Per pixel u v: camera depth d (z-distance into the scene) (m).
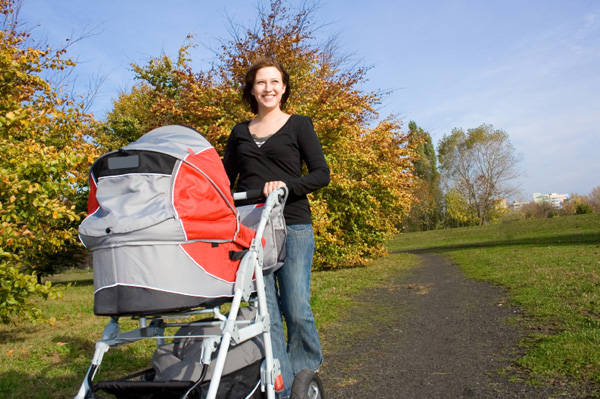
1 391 4.07
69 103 6.83
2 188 5.23
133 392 2.14
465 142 63.59
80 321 7.74
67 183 5.82
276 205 2.69
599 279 7.91
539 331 5.29
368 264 17.16
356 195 15.90
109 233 2.02
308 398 2.46
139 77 15.95
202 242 2.18
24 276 5.37
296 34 12.84
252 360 2.44
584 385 3.53
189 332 2.50
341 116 12.65
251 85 3.08
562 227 35.91
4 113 5.99
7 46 6.59
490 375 4.05
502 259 14.38
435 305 7.77
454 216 61.19
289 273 2.88
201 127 12.26
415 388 3.91
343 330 6.24
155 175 2.14
